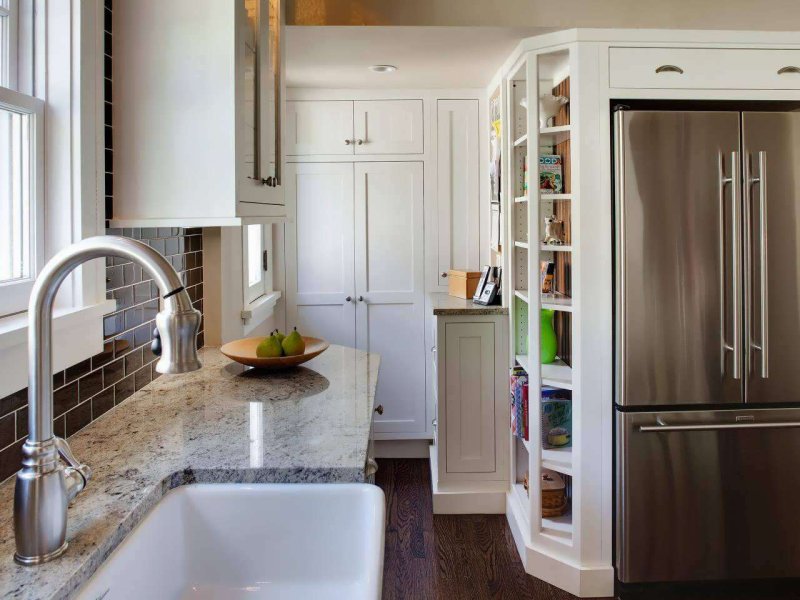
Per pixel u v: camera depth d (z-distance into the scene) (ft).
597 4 8.91
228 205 5.35
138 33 5.33
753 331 8.23
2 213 4.41
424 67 10.96
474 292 11.86
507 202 10.19
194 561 4.27
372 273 12.97
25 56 4.75
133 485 4.00
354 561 4.23
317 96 12.65
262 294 12.12
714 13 9.09
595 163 8.32
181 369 2.89
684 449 8.36
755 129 8.13
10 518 3.58
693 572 8.45
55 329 4.43
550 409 9.22
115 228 5.70
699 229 8.18
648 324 8.21
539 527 8.94
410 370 13.08
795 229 8.19
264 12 6.17
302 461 4.39
